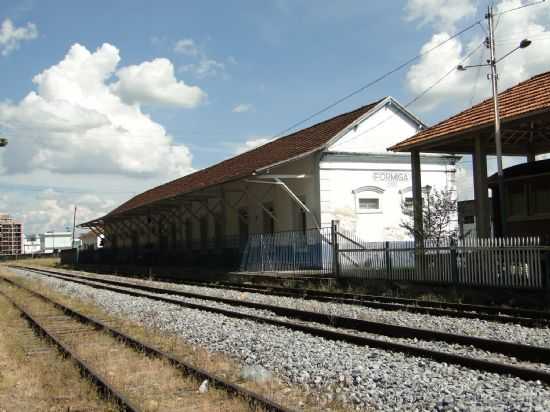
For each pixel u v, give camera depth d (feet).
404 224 79.25
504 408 19.97
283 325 38.99
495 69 56.39
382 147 89.66
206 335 36.68
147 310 50.85
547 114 49.57
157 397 22.84
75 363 28.25
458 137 59.36
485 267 49.42
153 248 143.84
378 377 24.44
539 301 44.01
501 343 29.25
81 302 61.00
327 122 104.73
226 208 117.08
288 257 77.66
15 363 29.86
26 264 239.50
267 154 107.86
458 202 97.60
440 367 25.93
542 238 47.32
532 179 63.57
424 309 43.88
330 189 84.79
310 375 25.70
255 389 23.73
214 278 91.56
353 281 63.87
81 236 347.97
